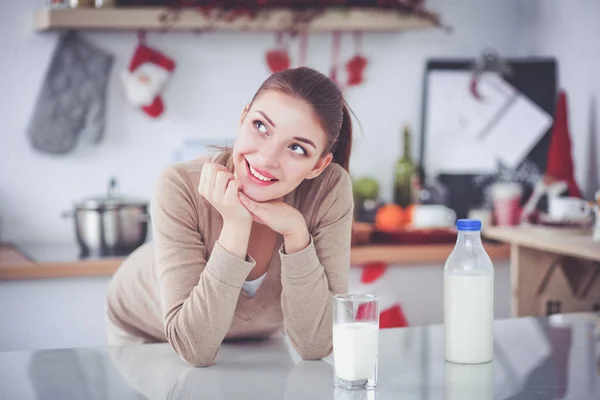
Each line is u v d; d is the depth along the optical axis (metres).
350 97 3.63
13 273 2.72
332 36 3.60
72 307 2.79
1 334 2.74
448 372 1.30
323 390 1.21
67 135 3.36
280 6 3.29
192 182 1.51
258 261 1.54
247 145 1.39
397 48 3.66
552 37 3.61
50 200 3.40
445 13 3.71
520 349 1.44
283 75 1.39
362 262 3.00
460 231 1.36
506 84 3.65
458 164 3.64
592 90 3.34
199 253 1.48
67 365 1.35
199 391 1.21
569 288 2.84
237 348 1.50
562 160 3.30
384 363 1.35
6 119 3.35
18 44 3.34
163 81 3.38
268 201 1.46
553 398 1.17
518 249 2.79
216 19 3.25
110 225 2.98
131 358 1.40
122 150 3.45
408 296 3.06
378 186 3.56
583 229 2.74
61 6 3.19
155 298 1.82
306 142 1.38
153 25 3.21
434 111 3.63
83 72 3.35
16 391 1.20
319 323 1.42
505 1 3.76
